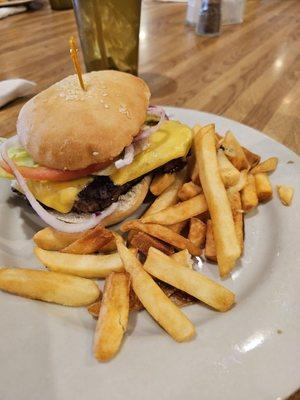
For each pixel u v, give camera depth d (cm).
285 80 37
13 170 20
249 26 53
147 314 17
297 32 50
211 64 41
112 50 34
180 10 60
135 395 13
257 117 31
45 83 37
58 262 18
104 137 20
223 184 21
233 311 17
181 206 21
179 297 18
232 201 21
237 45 46
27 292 17
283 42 47
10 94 33
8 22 56
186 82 37
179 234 21
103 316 15
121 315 16
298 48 45
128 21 32
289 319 16
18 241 22
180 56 43
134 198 22
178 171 24
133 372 14
